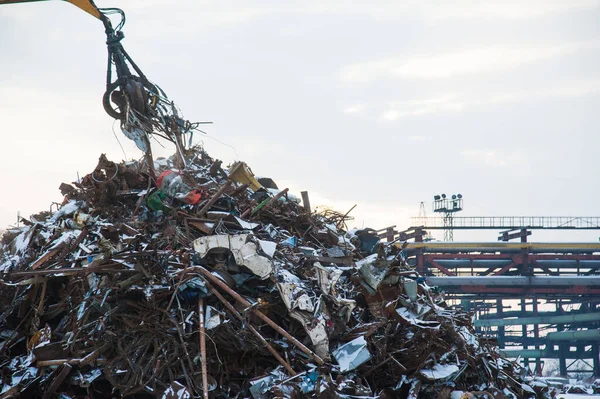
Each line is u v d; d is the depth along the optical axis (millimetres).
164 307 28578
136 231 32812
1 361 29734
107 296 28734
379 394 28078
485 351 35250
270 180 45844
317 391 25906
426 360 29734
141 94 35719
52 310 30609
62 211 37219
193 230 33781
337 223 43844
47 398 26656
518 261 118375
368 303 33031
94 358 27328
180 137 39094
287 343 28891
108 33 35906
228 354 28547
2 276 32062
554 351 135750
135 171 37719
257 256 29406
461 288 118375
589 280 118188
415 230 124875
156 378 26906
